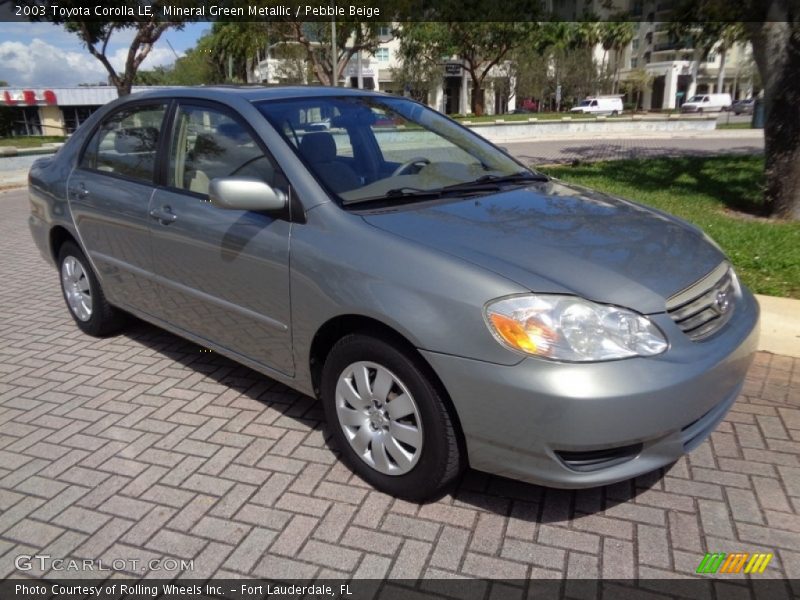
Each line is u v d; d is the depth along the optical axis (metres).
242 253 3.31
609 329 2.47
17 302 6.03
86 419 3.77
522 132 26.72
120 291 4.45
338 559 2.63
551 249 2.77
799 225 7.28
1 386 4.22
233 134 3.53
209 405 3.90
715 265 3.02
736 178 11.09
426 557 2.63
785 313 4.65
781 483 3.06
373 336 2.83
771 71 7.53
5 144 22.84
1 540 2.78
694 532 2.75
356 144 3.63
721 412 2.88
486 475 3.16
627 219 3.25
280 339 3.26
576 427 2.39
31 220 5.28
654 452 2.59
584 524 2.81
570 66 54.22
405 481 2.88
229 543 2.73
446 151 3.97
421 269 2.67
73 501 3.02
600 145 22.03
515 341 2.45
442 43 38.91
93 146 4.62
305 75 36.31
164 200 3.82
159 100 4.10
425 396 2.69
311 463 3.28
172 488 3.11
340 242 2.93
